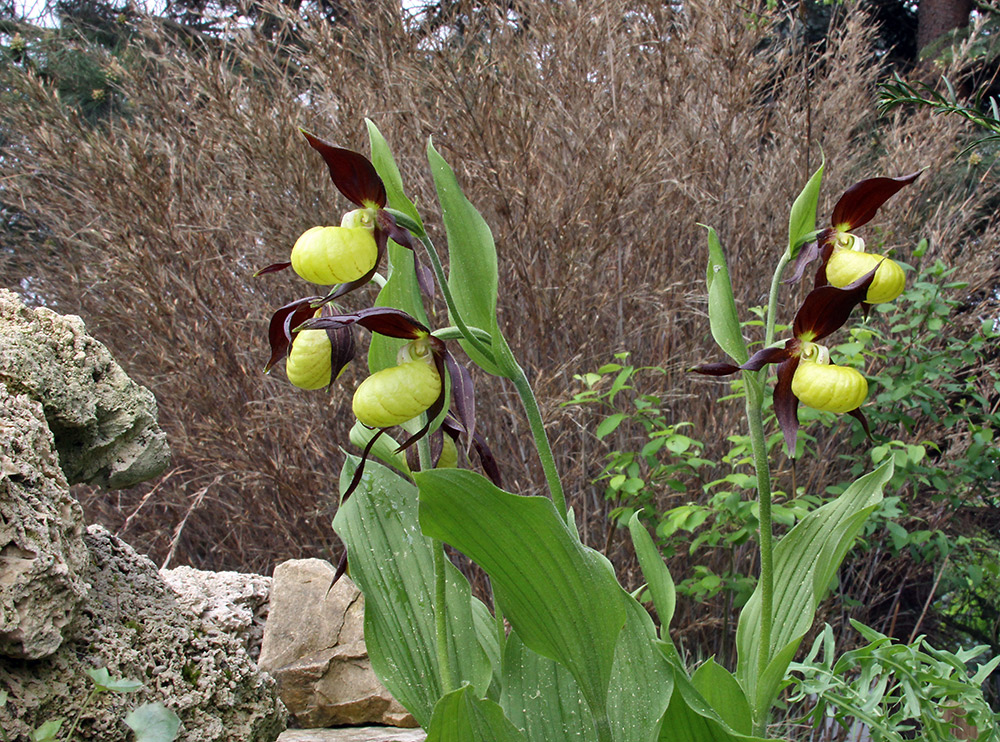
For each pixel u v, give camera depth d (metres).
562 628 0.41
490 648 0.51
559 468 0.87
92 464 0.51
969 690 0.48
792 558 0.52
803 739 0.76
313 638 0.59
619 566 0.85
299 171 0.87
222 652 0.48
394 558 0.50
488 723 0.41
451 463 0.47
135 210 0.87
